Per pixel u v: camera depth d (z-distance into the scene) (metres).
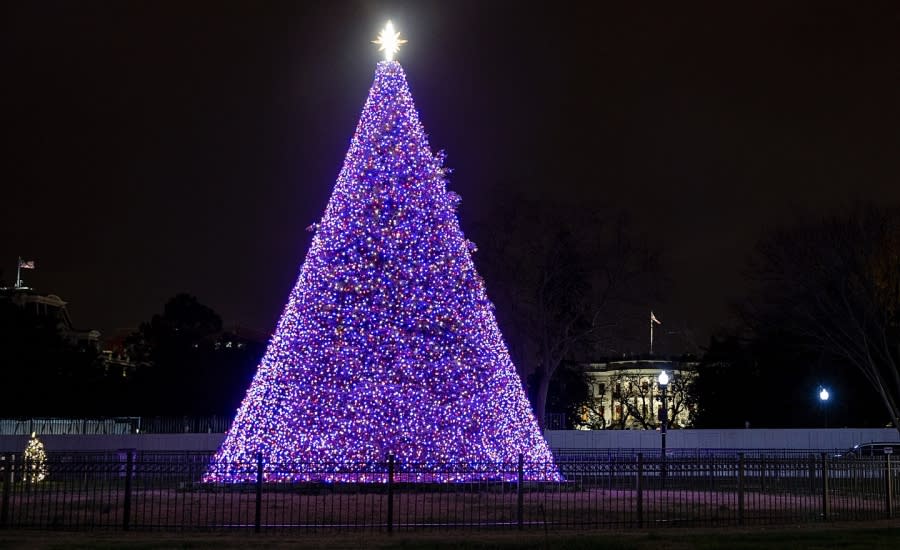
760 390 65.06
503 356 26.03
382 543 15.48
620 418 86.62
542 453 26.02
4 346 57.44
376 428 23.95
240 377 69.19
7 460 17.80
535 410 58.44
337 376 24.28
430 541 15.70
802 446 48.03
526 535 16.77
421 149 25.72
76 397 61.06
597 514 19.22
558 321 52.53
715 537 16.47
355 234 24.88
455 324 25.06
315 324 24.64
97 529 17.28
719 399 67.94
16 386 57.19
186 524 17.31
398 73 26.12
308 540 15.89
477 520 18.70
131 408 65.38
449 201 25.95
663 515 19.91
